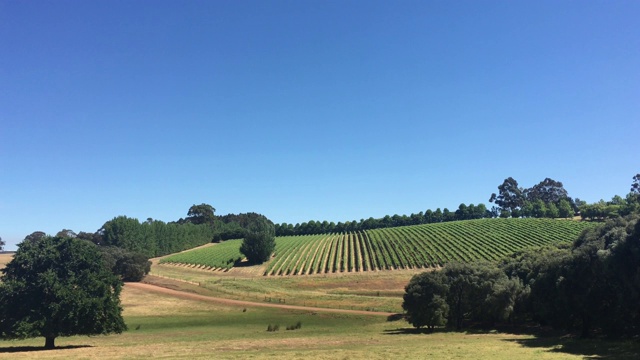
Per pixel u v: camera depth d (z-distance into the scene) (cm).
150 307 7931
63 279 4503
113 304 4669
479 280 5847
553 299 4934
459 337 4684
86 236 17088
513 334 5122
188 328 5822
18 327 4134
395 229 18888
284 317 6856
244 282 11031
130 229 16038
